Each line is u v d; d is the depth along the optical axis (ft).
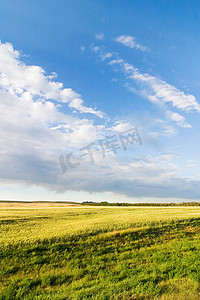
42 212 131.95
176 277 35.81
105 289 32.81
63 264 45.32
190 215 97.76
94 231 66.39
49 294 33.37
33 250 50.98
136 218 88.99
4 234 63.00
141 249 53.78
